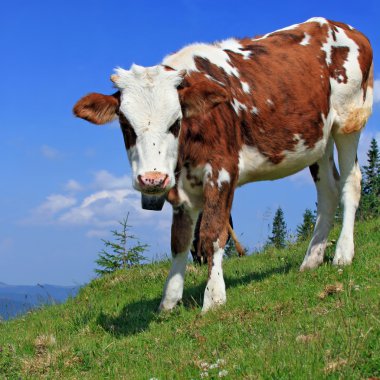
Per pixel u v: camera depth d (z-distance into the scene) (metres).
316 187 4.77
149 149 3.84
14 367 3.88
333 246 5.03
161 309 4.36
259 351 3.27
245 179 4.38
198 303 4.39
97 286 5.57
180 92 3.96
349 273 4.22
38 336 4.32
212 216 4.12
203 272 5.19
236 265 5.45
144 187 3.78
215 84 3.94
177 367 3.38
